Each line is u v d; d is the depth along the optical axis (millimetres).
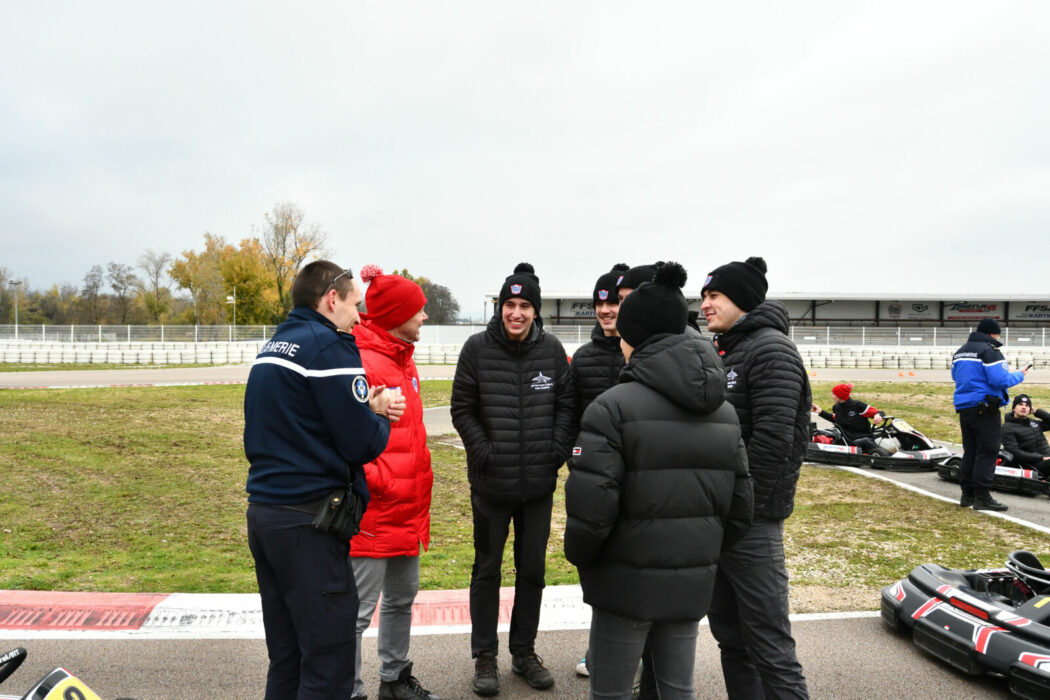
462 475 8359
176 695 3107
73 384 19062
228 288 58500
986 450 6824
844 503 7176
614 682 2340
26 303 65375
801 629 4012
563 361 3496
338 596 2328
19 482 7164
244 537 5555
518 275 3340
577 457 2258
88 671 3309
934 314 42469
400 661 3148
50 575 4461
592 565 2344
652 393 2273
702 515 2283
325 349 2342
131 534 5531
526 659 3381
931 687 3334
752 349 2857
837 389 9875
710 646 3838
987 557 5336
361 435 2350
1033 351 29797
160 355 27719
